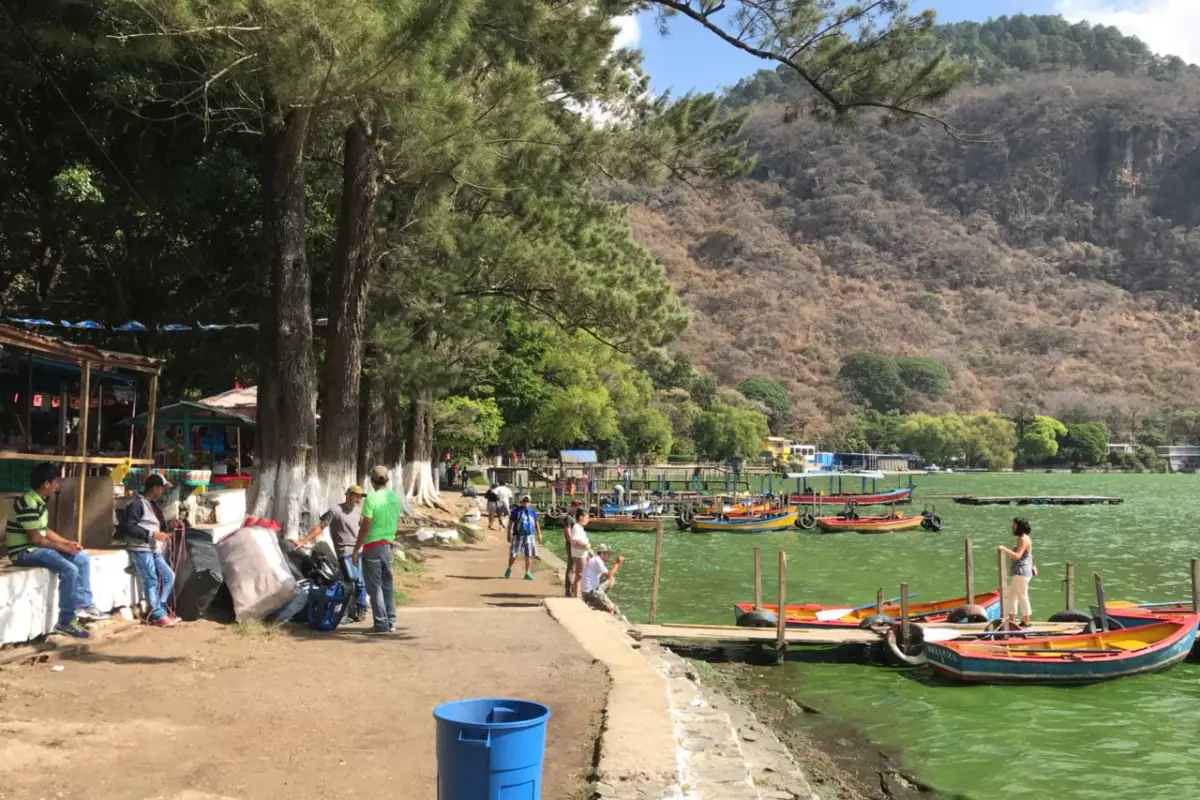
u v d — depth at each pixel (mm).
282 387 14523
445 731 4723
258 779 6371
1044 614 23453
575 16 17453
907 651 16703
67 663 9023
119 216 21984
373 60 11422
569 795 6434
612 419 79938
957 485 129875
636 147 20453
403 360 22469
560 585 19922
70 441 16094
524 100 15367
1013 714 13797
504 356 48219
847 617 19438
